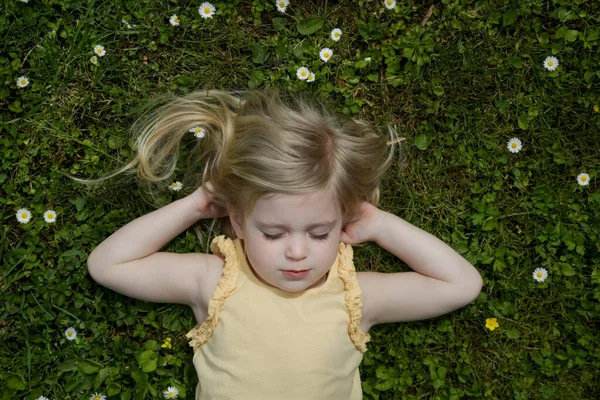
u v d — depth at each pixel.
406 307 2.21
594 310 2.48
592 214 2.52
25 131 2.47
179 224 2.22
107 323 2.44
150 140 2.29
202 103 2.29
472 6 2.56
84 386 2.39
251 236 1.97
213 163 2.20
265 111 2.09
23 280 2.44
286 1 2.52
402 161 2.52
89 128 2.49
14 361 2.39
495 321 2.45
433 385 2.45
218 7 2.52
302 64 2.51
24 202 2.45
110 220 2.44
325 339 2.06
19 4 2.45
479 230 2.51
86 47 2.50
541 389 2.47
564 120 2.56
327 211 1.93
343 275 2.10
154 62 2.53
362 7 2.56
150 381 2.44
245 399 2.04
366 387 2.45
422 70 2.54
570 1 2.55
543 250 2.51
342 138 2.04
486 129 2.55
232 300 2.07
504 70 2.53
